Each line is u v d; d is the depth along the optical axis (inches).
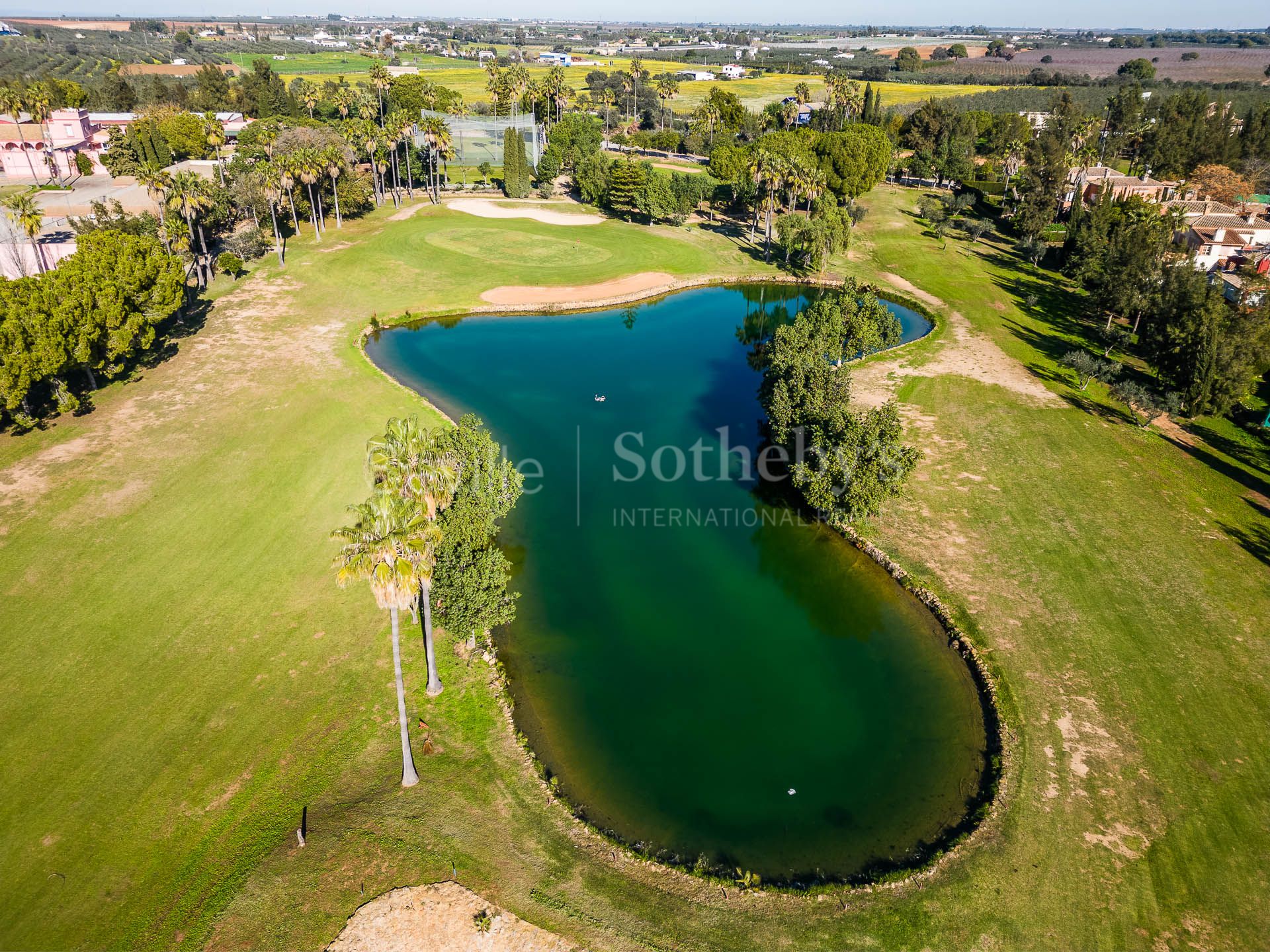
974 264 4424.2
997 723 1524.4
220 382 2738.7
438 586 1546.5
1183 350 2699.3
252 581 1808.6
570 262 4274.1
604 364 3206.2
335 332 3245.6
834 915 1183.6
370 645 1654.8
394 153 5349.4
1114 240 3878.0
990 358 3186.5
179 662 1579.7
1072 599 1835.6
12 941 1094.4
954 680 1656.0
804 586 1956.2
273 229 4362.7
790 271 4279.0
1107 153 5969.5
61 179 5260.8
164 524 1983.3
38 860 1206.9
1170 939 1144.8
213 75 7785.4
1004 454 2452.0
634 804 1389.0
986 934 1154.0
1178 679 1610.5
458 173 6441.9
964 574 1924.2
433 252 4318.4
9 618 1660.9
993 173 6269.7
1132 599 1836.9
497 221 4980.3
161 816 1282.0
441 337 3390.7
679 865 1267.2
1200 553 1999.3
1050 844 1285.7
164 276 2869.1
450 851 1249.4
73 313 2402.8
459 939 1120.8
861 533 2084.2
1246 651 1685.5
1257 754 1443.2
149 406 2551.7
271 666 1585.9
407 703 1524.4
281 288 3693.4
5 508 2004.2
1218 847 1278.3
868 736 1541.6
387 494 1187.3
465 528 1625.2
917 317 3725.4
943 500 2217.0
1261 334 2603.3
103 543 1899.6
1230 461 2448.3
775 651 1749.5
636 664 1704.0
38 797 1301.7
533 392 2923.2
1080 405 2790.4
